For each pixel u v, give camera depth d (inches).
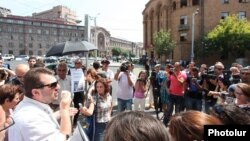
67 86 275.0
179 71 357.7
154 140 50.7
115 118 53.8
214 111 87.3
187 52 2400.3
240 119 81.5
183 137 64.2
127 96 342.3
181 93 354.0
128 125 51.1
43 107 108.7
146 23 3494.1
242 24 2058.3
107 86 220.1
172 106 359.9
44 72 111.0
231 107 86.3
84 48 387.9
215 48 2124.8
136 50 7495.1
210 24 2320.4
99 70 358.0
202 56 2229.3
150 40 3307.1
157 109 410.9
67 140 104.7
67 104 117.3
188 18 2399.1
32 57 307.3
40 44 4790.8
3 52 4463.6
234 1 2262.6
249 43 2052.2
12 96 149.8
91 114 210.7
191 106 350.6
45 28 4825.3
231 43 2044.8
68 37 5019.7
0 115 130.9
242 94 164.9
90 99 217.9
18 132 101.1
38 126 101.3
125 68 343.0
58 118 132.0
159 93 418.9
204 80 340.2
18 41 4606.3
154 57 2977.4
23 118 102.1
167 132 53.4
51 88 110.4
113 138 50.6
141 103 378.9
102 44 5487.2
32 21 4702.3
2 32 4458.7
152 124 52.2
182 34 2445.9
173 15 2576.3
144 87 380.2
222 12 2289.6
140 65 2287.2
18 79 234.8
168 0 2755.9
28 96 109.4
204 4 2337.6
